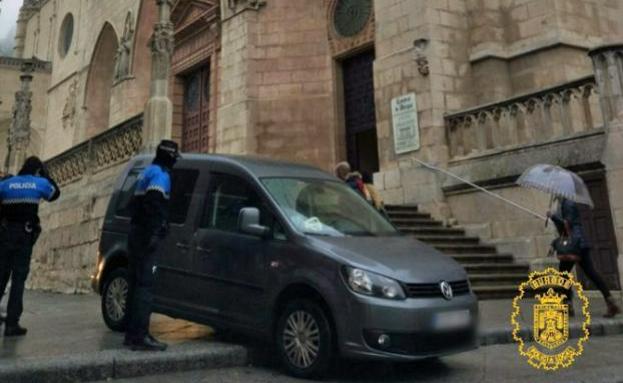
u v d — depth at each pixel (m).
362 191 10.08
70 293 14.98
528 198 12.09
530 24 15.05
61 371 4.63
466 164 13.44
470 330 5.16
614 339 7.04
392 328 4.65
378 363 5.53
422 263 5.20
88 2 35.03
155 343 5.38
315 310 4.94
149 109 12.42
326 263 5.00
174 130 23.77
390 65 15.45
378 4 16.16
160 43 12.77
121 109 26.09
